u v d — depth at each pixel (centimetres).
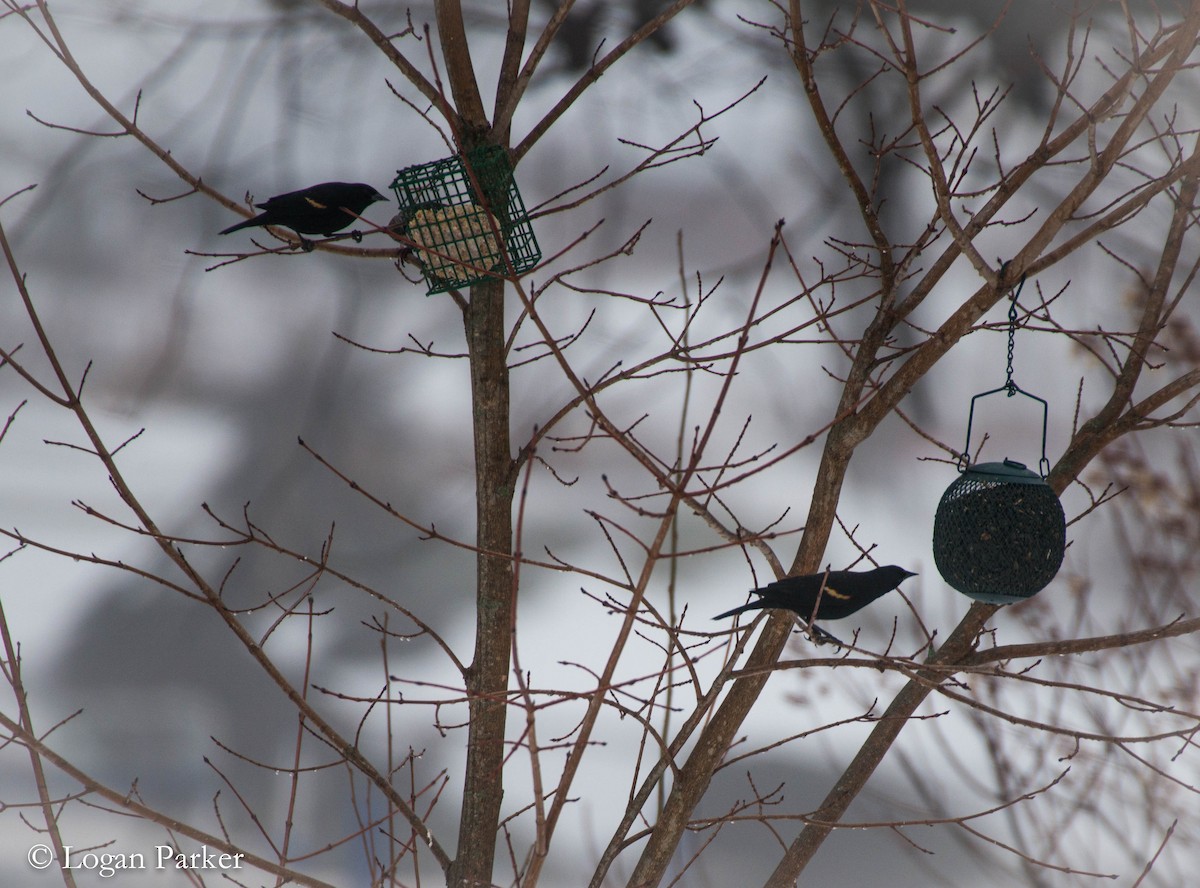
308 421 2228
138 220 2311
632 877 557
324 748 1351
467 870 580
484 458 608
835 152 579
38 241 2284
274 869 514
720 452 2098
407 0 2375
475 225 629
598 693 418
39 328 499
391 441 2208
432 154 2377
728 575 1808
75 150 2292
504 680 599
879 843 1066
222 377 2272
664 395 2144
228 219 2327
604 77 2397
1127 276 1995
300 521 2052
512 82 636
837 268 2306
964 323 536
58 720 1413
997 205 543
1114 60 2069
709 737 564
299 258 2339
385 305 2352
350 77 2384
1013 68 2153
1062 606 1073
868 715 539
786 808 1220
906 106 2297
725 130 2409
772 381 2209
